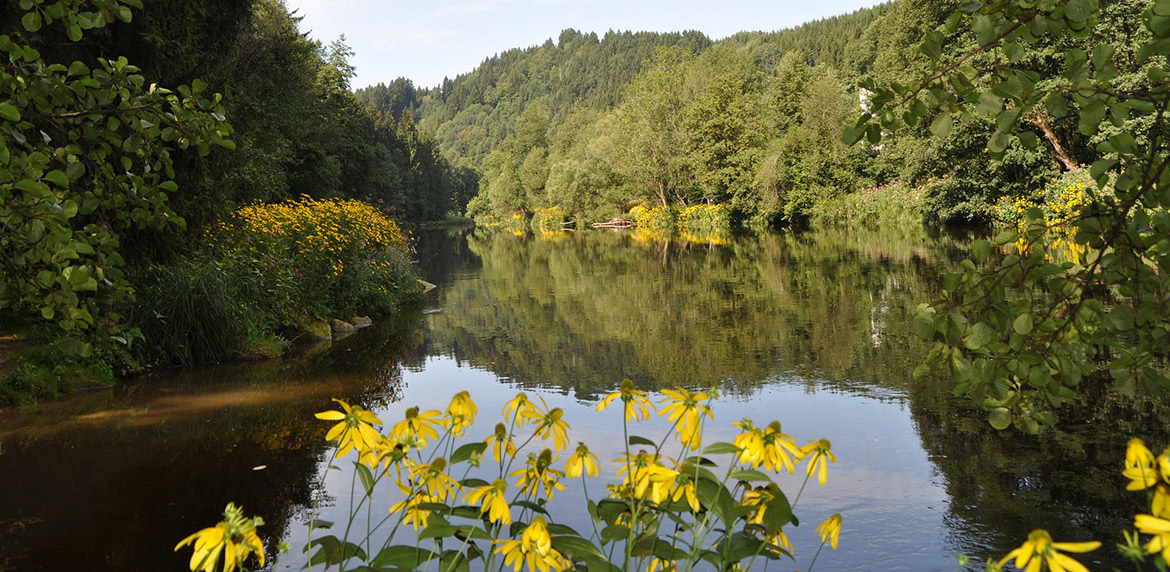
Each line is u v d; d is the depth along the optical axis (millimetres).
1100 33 19078
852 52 84812
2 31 4680
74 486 4051
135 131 2826
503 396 6059
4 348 6938
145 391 6602
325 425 5258
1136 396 5102
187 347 7926
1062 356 2174
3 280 2453
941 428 4699
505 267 21062
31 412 5848
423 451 4309
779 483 3842
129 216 2957
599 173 53875
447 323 10844
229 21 10234
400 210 56969
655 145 46469
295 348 9086
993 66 2045
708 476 1485
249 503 3738
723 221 40000
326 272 10984
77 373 6746
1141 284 2195
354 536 3230
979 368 2168
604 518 1579
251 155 15336
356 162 34906
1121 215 2178
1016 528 3178
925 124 24250
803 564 2904
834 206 35719
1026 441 4336
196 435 5055
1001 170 23406
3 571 3006
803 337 8250
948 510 3398
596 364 7379
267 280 9797
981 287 2238
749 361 7133
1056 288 2258
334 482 4043
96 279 2697
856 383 6051
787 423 4965
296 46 19812
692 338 8547
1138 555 896
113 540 3305
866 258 17281
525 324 10414
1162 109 1953
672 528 3068
